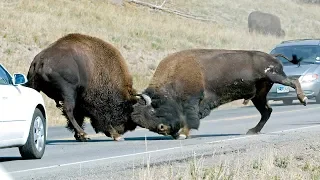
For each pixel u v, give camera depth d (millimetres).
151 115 24438
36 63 24688
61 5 61844
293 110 37062
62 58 24516
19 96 18391
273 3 90500
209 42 65562
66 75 24422
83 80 24688
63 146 23047
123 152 20844
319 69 40938
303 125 28578
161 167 16094
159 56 57406
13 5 58031
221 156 17688
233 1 85000
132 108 24688
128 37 59469
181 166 16594
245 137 24094
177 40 62906
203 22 74938
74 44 24828
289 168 16797
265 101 25453
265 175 15234
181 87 24281
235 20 79125
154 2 76375
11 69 46469
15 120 17969
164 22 68125
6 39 50219
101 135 27250
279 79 24922
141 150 21250
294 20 87500
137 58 55375
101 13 63250
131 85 25109
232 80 24828
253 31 75062
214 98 24797
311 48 41844
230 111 38938
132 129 25156
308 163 17062
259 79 25031
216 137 24781
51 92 24750
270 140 22641
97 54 24984
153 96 24438
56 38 53219
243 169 15984
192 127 24344
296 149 19844
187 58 24562
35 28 53469
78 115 25203
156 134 27219
